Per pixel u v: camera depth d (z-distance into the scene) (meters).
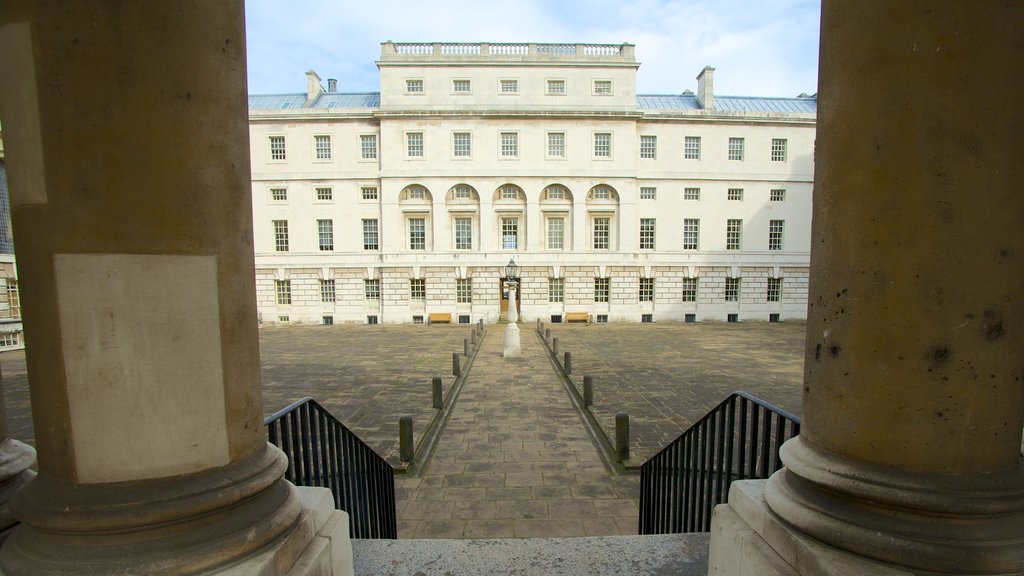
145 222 1.44
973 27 1.38
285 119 31.55
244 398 1.72
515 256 32.00
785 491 1.81
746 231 33.12
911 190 1.44
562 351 19.02
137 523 1.46
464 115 31.23
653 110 32.16
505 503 5.82
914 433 1.49
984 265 1.42
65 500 1.47
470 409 10.16
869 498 1.52
